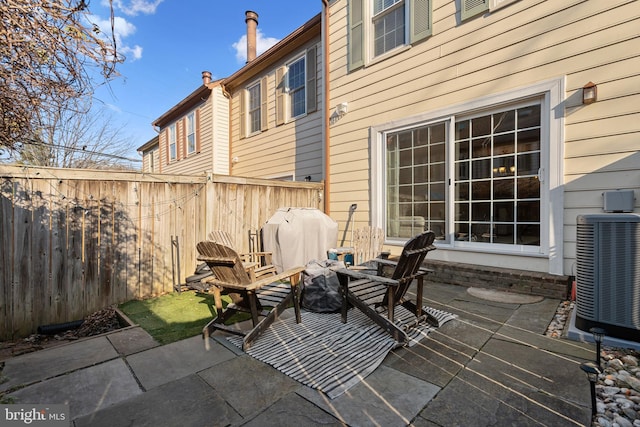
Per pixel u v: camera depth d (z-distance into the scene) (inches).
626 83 126.0
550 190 144.7
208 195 187.5
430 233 103.3
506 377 78.2
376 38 218.7
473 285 165.8
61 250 138.8
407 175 204.4
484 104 165.2
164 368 86.7
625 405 65.9
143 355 95.0
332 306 128.4
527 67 150.8
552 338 100.6
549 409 65.6
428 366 84.7
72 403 71.1
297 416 65.4
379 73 214.7
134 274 161.0
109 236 152.6
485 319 118.1
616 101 128.2
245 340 96.8
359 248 196.4
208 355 94.7
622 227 91.2
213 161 384.8
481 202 170.6
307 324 116.8
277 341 102.4
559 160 141.9
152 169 641.6
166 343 104.1
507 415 64.0
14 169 126.8
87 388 77.2
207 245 101.7
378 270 143.6
